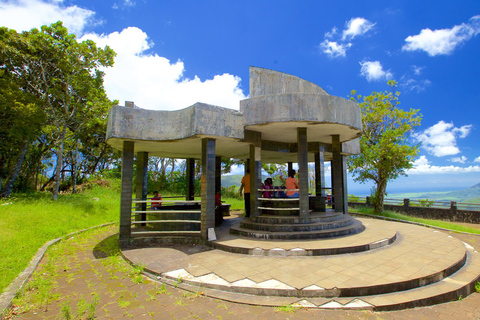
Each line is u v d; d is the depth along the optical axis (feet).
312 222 24.36
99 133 71.31
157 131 23.25
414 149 48.32
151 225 28.43
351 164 54.85
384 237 22.81
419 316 11.73
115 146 27.86
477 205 46.62
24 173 63.16
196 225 26.32
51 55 49.49
